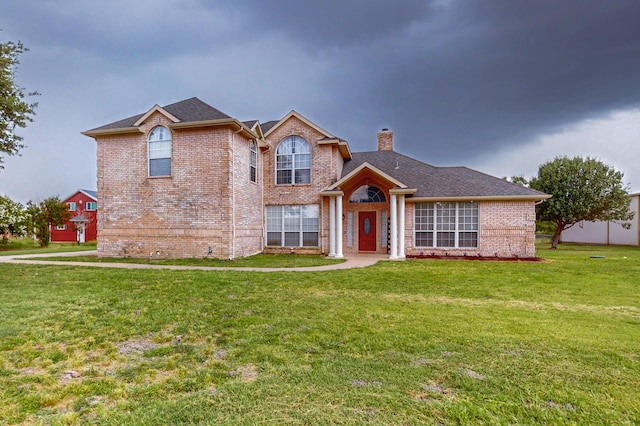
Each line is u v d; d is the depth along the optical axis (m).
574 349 4.36
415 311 6.25
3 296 7.39
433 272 10.98
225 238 14.42
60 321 5.64
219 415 2.90
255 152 17.39
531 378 3.57
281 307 6.51
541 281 9.38
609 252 19.89
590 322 5.58
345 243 18.11
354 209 18.09
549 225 33.56
